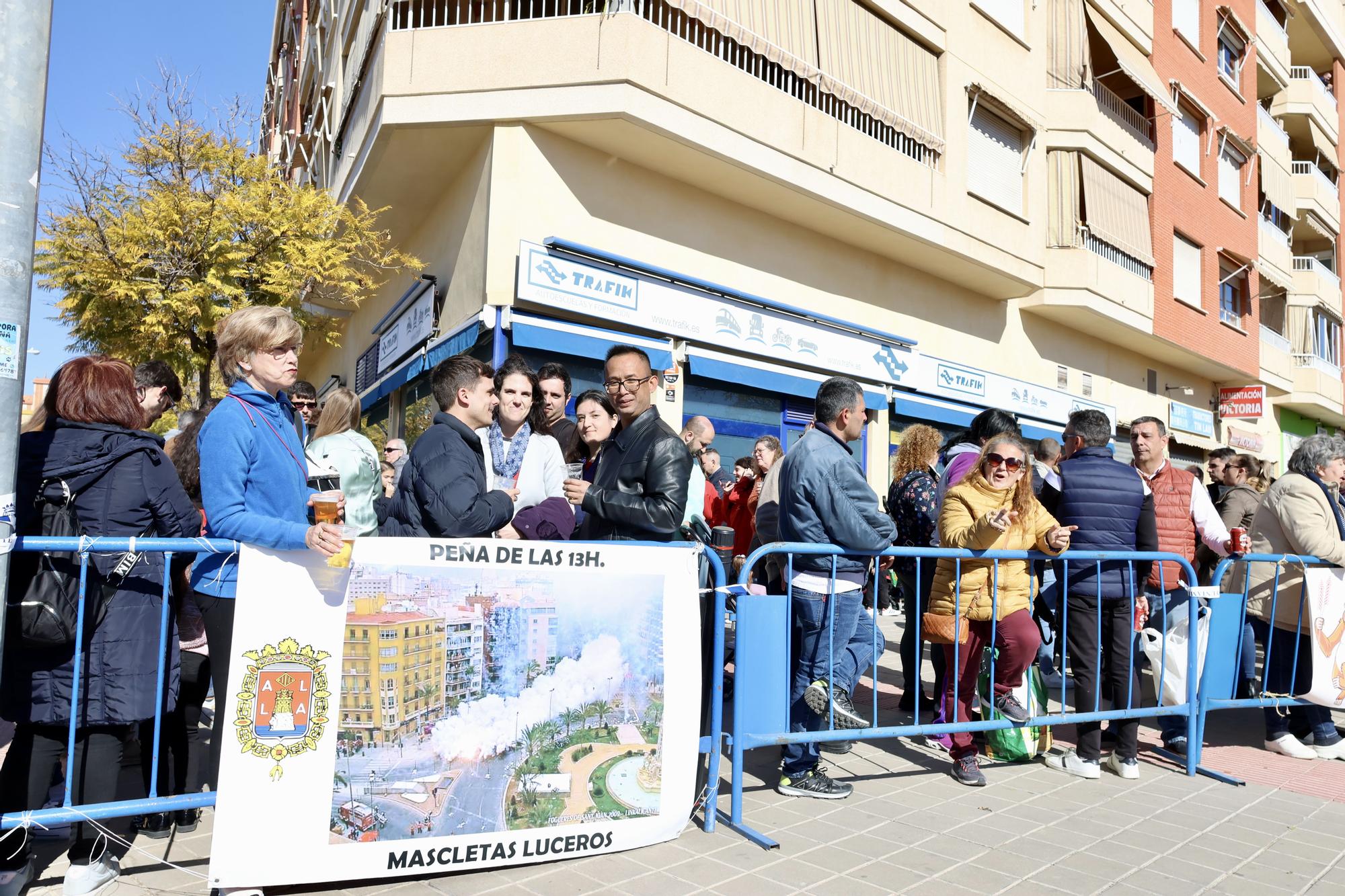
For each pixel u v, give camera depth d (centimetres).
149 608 281
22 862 274
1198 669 458
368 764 278
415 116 904
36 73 253
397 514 332
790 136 1022
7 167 246
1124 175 1578
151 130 1040
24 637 249
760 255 1104
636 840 321
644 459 347
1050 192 1474
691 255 1030
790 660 372
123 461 279
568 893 286
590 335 920
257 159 1104
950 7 1262
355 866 275
